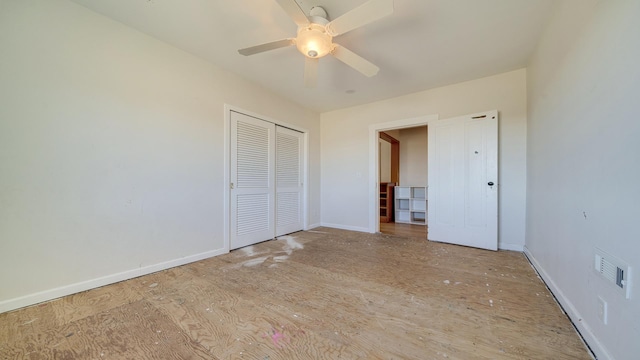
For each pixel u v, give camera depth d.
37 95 1.65
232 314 1.52
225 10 1.88
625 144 0.98
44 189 1.68
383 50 2.42
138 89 2.14
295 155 4.03
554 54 1.84
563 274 1.60
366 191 4.07
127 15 1.94
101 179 1.93
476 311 1.54
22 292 1.59
